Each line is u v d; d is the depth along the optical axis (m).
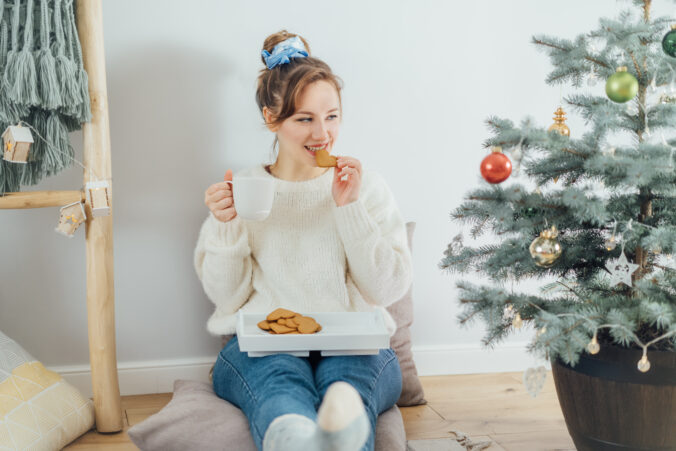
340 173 1.45
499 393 1.86
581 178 1.37
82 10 1.53
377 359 1.38
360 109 1.91
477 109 1.97
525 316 1.29
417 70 1.92
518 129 1.21
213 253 1.50
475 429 1.60
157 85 1.79
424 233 1.98
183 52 1.79
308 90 1.46
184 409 1.36
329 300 1.52
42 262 1.78
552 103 2.01
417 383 1.76
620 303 1.24
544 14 1.97
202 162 1.84
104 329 1.59
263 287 1.55
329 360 1.34
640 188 1.29
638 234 1.25
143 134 1.80
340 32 1.87
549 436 1.56
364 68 1.89
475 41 1.94
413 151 1.95
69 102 1.49
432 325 2.01
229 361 1.41
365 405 1.27
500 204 1.24
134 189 1.81
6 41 1.46
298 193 1.56
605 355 1.23
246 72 1.83
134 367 1.85
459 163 1.98
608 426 1.27
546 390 1.89
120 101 1.78
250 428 1.28
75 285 1.81
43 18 1.45
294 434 0.98
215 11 1.80
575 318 1.16
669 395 1.21
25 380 1.50
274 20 1.83
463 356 2.02
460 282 1.32
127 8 1.75
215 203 1.44
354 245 1.46
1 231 1.75
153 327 1.86
